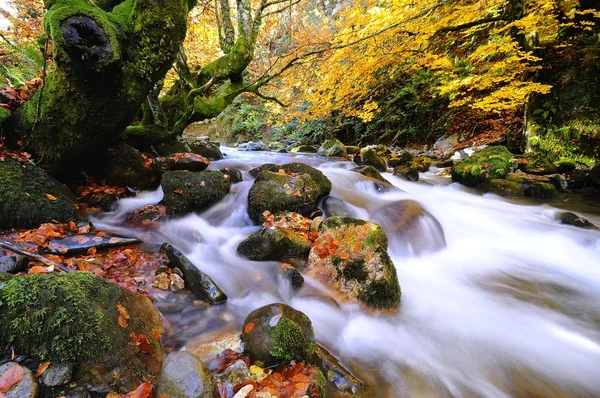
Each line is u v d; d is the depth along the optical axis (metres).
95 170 4.80
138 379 1.77
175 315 2.58
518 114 9.81
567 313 3.26
